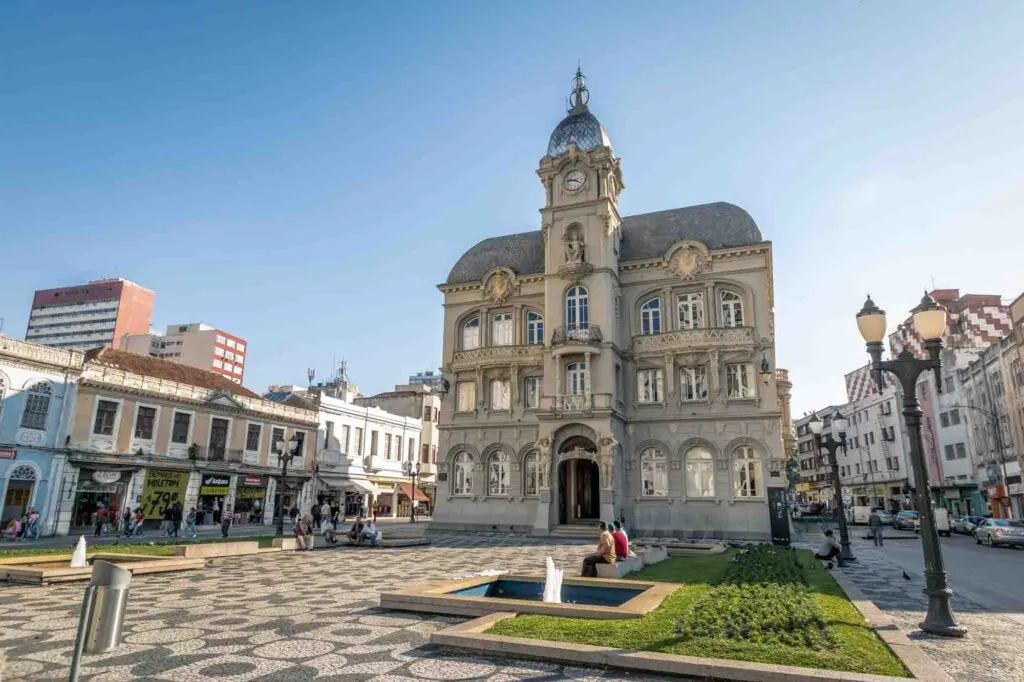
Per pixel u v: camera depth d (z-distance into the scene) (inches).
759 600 397.1
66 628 394.6
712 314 1417.3
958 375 2282.2
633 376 1450.5
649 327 1480.1
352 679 282.0
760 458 1325.0
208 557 810.8
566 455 1393.9
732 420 1348.4
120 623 209.6
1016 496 1873.8
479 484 1504.7
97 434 1380.4
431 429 2637.8
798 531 1567.4
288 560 815.1
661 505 1362.0
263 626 395.5
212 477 1615.4
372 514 2196.1
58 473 1295.5
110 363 1499.8
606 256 1439.5
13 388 1240.2
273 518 1788.9
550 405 1393.9
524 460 1487.5
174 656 323.3
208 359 4566.9
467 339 1636.3
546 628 339.9
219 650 335.3
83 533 1314.0
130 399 1449.3
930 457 2534.5
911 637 374.3
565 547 1040.8
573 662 297.1
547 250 1501.0
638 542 1128.8
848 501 2918.3
